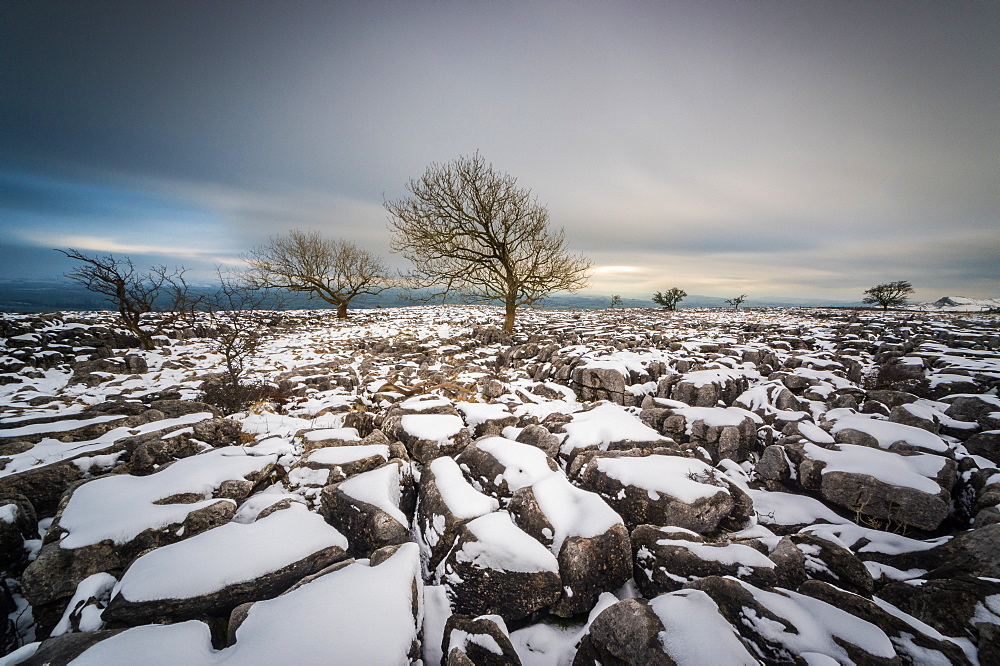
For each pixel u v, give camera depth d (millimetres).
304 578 3047
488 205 19938
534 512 4145
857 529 4301
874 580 3555
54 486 4648
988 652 2645
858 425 6230
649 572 3711
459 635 2998
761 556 3488
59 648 2514
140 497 4211
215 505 4137
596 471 5070
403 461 5316
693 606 2807
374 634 2553
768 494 5352
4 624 3359
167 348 15859
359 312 38156
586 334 17359
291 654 2375
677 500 4348
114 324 19672
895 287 48438
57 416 6441
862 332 17125
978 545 3465
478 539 3758
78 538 3598
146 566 3232
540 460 5070
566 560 3611
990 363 9352
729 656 2387
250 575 3193
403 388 9289
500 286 21109
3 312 20984
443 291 21094
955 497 4938
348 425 6855
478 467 5188
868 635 2619
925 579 3422
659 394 9031
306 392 8984
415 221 19938
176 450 5484
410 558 3305
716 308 46656
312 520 3957
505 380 10266
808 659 2516
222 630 2955
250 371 10812
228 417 6973
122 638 2566
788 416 7082
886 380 9086
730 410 7023
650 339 15375
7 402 8047
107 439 5695
